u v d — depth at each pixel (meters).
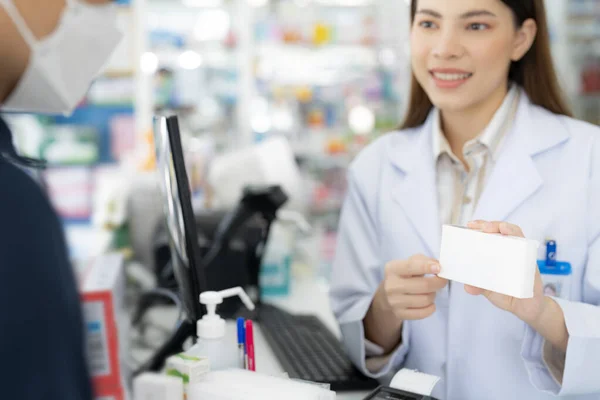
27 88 0.82
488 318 1.46
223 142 5.09
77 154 4.91
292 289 2.56
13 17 0.76
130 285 2.31
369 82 5.48
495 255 1.10
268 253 2.43
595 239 1.46
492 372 1.46
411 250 1.59
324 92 5.45
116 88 4.97
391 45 5.38
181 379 1.02
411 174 1.64
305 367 1.58
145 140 3.27
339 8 5.45
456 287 1.49
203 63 5.12
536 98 1.64
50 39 0.80
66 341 0.67
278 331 1.88
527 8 1.49
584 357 1.29
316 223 5.28
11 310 0.63
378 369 1.57
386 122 5.45
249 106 5.09
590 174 1.48
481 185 1.60
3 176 0.67
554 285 1.42
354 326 1.56
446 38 1.43
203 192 3.04
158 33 5.04
